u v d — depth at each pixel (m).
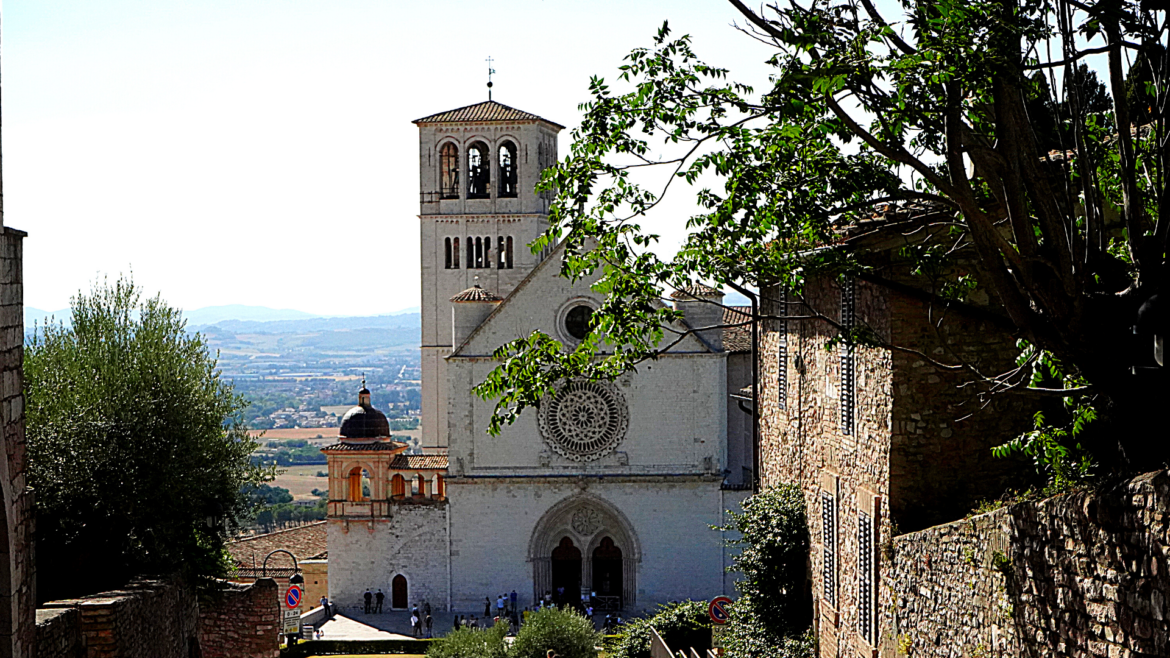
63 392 37.88
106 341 39.81
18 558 20.27
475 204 101.62
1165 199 14.71
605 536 82.75
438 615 81.44
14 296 20.22
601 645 57.56
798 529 28.55
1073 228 15.05
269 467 43.22
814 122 14.84
